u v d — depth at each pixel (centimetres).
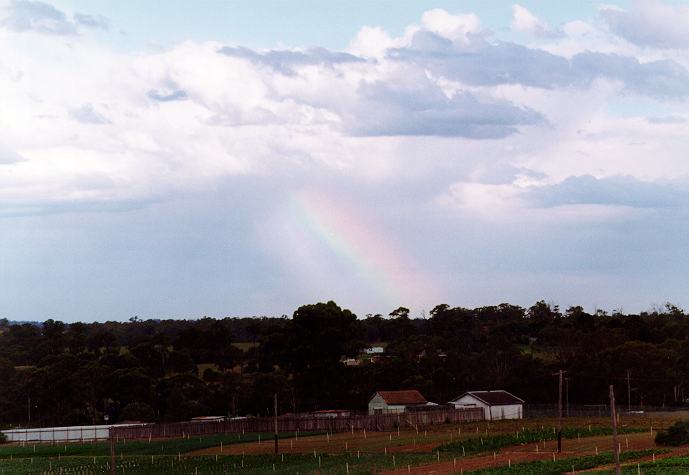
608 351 16888
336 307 17088
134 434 13150
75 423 16325
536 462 8431
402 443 10981
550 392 16988
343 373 17050
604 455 8762
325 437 12294
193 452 11000
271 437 12438
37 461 10438
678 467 7625
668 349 17062
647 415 14162
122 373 16762
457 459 9131
